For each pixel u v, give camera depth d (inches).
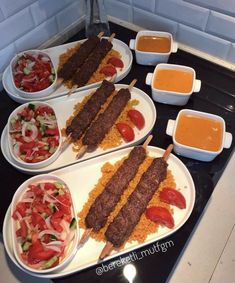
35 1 26.1
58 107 25.0
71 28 30.7
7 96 26.5
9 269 20.7
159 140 22.9
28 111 23.8
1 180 21.8
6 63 27.0
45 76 25.9
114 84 25.5
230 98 24.7
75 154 22.4
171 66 24.6
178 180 20.7
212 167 21.3
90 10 27.8
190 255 19.8
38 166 21.4
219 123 21.7
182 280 19.1
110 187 19.8
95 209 19.0
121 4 29.4
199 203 19.9
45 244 17.9
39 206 19.3
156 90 23.4
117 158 22.0
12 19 25.3
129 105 24.5
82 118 23.1
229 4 22.8
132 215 18.6
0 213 20.3
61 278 17.6
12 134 23.0
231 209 21.3
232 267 19.9
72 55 27.2
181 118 22.2
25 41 27.5
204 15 24.7
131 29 30.2
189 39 27.5
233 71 26.2
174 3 25.7
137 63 27.3
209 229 20.6
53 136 22.8
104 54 27.4
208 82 25.7
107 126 22.8
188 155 21.5
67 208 19.2
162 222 18.9
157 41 27.1
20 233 18.5
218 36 25.4
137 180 20.9
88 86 25.4
